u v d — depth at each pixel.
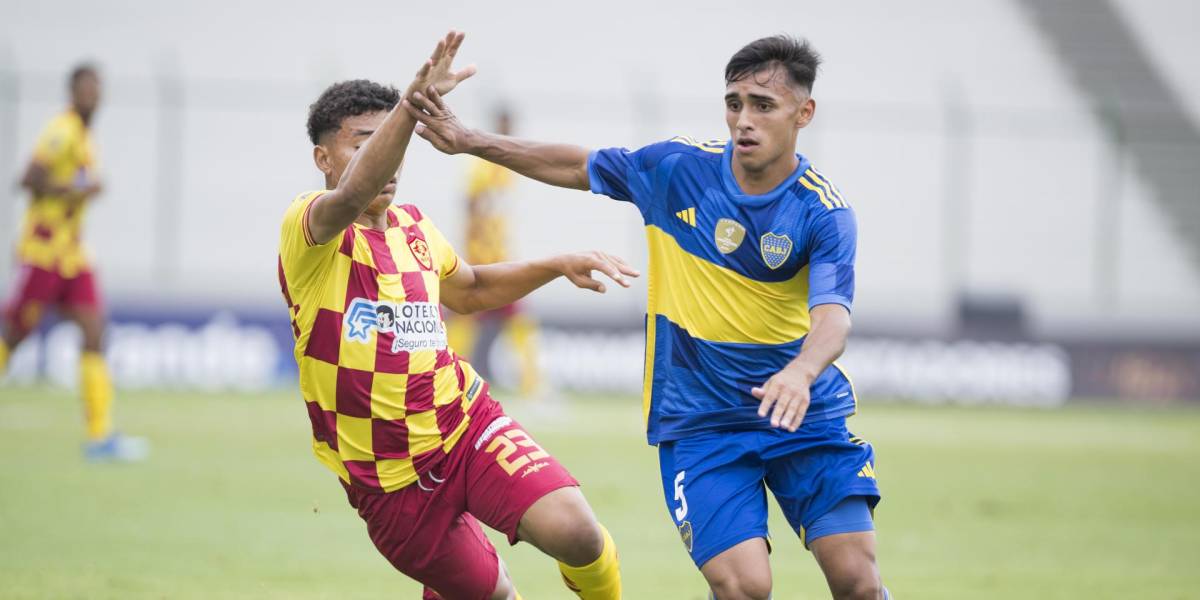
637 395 67.88
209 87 76.56
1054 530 33.16
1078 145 82.25
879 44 88.88
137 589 23.22
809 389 16.92
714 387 17.30
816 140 81.50
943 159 81.56
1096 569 28.00
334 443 17.19
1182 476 44.69
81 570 24.69
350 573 25.53
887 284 80.44
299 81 81.06
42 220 38.56
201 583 24.02
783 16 90.50
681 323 17.41
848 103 85.50
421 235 17.97
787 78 16.41
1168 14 91.75
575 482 17.23
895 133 81.44
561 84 83.88
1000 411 67.38
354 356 16.81
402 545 17.47
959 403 70.00
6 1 82.19
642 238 75.50
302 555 27.22
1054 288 80.94
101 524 29.70
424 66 15.48
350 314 16.80
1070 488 41.19
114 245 74.06
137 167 75.19
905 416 63.56
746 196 16.92
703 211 17.22
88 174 38.75
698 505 16.80
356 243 16.97
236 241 76.12
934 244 81.06
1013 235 81.50
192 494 34.53
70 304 39.62
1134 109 87.88
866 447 17.41
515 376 66.94
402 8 87.25
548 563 27.86
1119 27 91.06
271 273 75.88
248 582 24.30
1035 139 81.94
